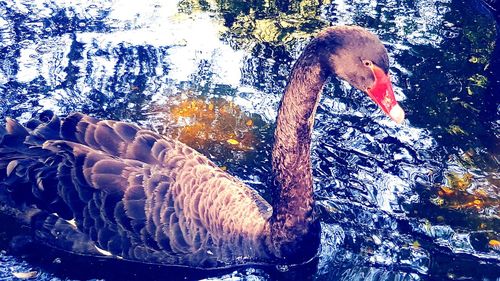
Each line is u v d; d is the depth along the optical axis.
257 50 1.83
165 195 1.29
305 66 1.25
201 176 1.31
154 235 1.29
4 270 1.30
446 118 1.67
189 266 1.33
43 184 1.32
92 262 1.33
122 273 1.32
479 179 1.54
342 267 1.36
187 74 1.74
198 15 1.94
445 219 1.45
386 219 1.45
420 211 1.47
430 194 1.50
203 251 1.31
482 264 1.37
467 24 1.96
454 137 1.63
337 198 1.48
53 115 1.38
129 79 1.71
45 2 1.93
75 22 1.87
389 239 1.41
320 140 1.61
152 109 1.64
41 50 1.77
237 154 1.55
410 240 1.41
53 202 1.31
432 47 1.87
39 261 1.33
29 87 1.66
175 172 1.31
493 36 1.92
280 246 1.33
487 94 1.74
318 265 1.36
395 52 1.85
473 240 1.41
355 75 1.22
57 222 1.32
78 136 1.33
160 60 1.77
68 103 1.63
